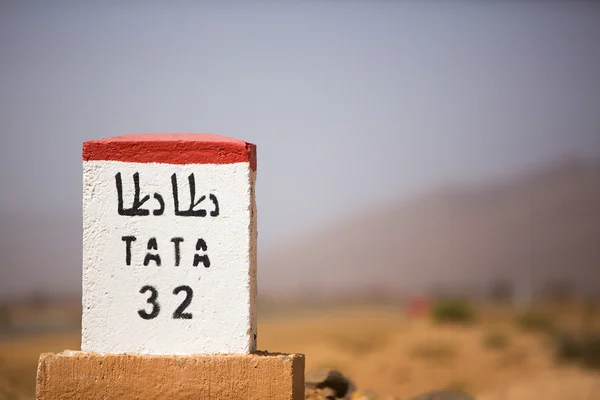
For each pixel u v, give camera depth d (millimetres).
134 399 5855
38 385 5898
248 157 6055
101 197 6113
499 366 29781
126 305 6055
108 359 5898
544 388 18562
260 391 5785
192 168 6078
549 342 36719
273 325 58906
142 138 6148
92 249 6086
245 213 6035
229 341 6000
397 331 46250
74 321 65000
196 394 5820
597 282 167000
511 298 129125
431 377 27797
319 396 7934
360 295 167625
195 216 6062
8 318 69812
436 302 63531
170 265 6055
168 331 6027
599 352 31172
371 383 26562
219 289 6023
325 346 36375
